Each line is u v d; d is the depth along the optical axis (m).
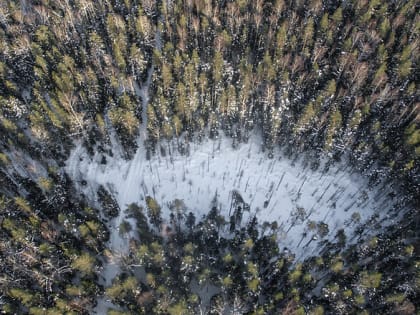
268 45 77.62
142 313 52.53
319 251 63.81
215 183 72.69
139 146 76.06
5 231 57.44
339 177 71.62
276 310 51.44
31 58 78.38
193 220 64.50
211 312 53.47
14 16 83.56
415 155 62.28
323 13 82.00
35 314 49.50
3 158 63.91
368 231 64.38
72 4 88.38
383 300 51.53
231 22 79.94
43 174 70.25
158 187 72.44
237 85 73.00
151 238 59.78
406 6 77.88
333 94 69.06
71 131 71.75
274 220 68.38
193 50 73.81
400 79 70.50
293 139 70.69
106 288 55.38
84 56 76.31
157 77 74.06
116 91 75.56
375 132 67.25
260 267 58.12
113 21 80.00
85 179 72.38
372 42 76.69
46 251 54.66
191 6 85.62
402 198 63.75
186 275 55.50
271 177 72.94
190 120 72.19
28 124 72.25
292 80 73.44
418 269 52.22
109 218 67.00
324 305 53.22
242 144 76.06
